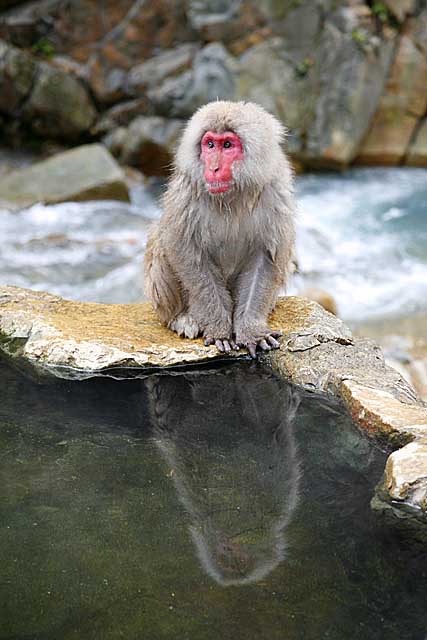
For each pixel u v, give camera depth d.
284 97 18.05
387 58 18.28
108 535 3.88
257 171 5.59
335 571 3.63
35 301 6.59
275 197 5.86
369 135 18.69
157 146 17.72
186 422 5.00
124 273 12.80
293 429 4.89
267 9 17.97
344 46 17.75
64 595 3.49
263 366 5.79
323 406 5.19
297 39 18.09
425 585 3.55
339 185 17.75
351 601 3.44
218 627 3.30
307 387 5.45
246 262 6.15
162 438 4.79
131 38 18.38
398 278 13.42
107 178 16.08
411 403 5.03
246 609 3.40
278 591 3.52
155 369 5.68
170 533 3.90
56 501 4.15
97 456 4.59
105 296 12.09
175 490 4.26
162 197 6.27
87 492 4.23
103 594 3.49
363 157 18.69
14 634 3.28
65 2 18.11
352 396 5.02
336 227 15.52
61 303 6.65
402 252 14.47
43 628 3.31
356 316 12.07
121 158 18.11
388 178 18.27
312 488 4.27
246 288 6.09
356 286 13.07
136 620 3.35
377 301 12.61
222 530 3.92
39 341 5.82
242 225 5.87
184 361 5.74
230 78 17.89
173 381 5.58
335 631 3.28
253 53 18.09
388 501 4.12
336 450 4.66
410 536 3.87
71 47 18.44
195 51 18.34
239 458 4.59
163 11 18.20
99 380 5.55
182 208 5.81
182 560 3.71
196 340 6.02
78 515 4.04
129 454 4.63
